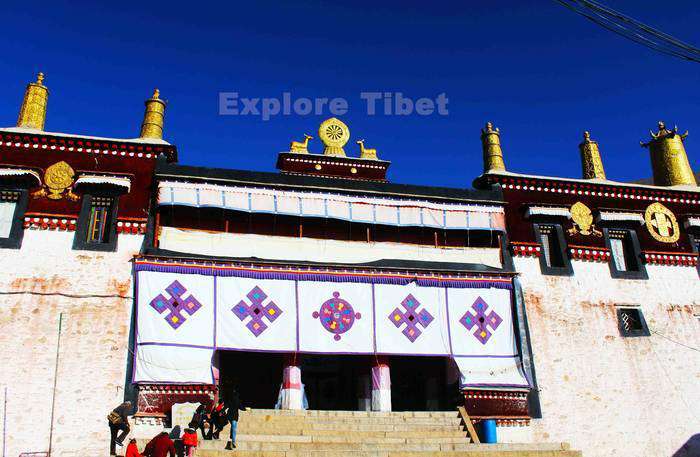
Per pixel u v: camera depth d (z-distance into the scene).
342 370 24.69
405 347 22.00
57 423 18.91
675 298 25.86
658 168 29.98
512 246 24.73
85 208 21.69
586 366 23.62
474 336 22.75
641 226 26.81
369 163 29.97
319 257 22.81
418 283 22.94
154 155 23.05
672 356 24.72
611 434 22.84
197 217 22.62
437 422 20.95
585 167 28.97
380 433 19.39
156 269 21.02
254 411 20.02
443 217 24.33
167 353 20.11
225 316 21.06
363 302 22.27
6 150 22.00
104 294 20.64
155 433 19.27
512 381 22.30
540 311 24.00
